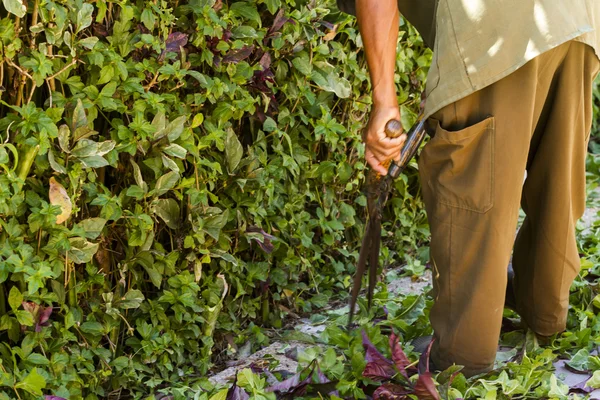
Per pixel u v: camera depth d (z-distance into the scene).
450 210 2.08
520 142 2.00
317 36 2.69
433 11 2.15
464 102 2.01
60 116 1.95
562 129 2.13
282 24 2.47
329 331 2.58
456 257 2.09
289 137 2.67
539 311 2.38
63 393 2.03
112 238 2.27
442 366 2.20
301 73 2.66
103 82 2.05
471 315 2.10
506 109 1.98
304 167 2.81
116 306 2.19
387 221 3.36
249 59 2.52
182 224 2.35
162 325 2.32
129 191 2.14
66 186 2.04
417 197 3.40
